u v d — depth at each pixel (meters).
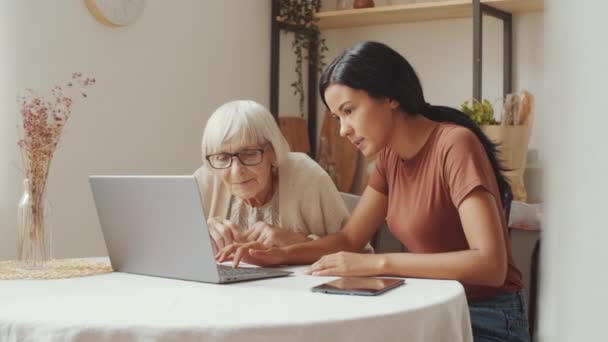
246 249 1.62
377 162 1.80
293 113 4.33
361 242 1.79
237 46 3.84
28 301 1.14
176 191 1.31
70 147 2.90
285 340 0.94
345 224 1.86
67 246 2.90
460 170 1.47
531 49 3.70
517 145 3.23
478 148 1.53
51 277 1.41
